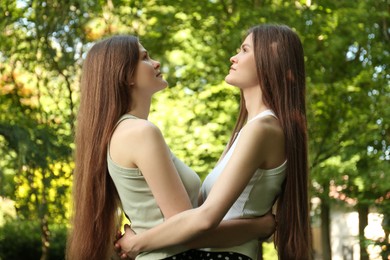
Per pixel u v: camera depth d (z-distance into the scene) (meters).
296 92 3.28
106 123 3.23
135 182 3.15
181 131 10.78
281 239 3.26
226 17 10.97
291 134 3.21
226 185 3.05
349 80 10.95
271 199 3.24
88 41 10.12
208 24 10.96
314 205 13.70
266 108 3.27
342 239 19.53
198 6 10.92
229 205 3.04
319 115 10.93
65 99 10.23
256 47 3.31
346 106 10.95
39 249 13.84
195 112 10.92
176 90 11.12
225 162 3.33
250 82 3.32
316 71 11.00
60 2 9.85
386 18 11.16
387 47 11.12
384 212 8.98
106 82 3.26
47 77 10.21
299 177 3.23
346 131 11.07
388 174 10.62
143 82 3.31
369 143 11.16
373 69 11.03
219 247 3.15
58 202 10.03
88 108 3.28
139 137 3.14
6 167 9.65
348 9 10.41
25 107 10.65
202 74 11.15
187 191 3.26
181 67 11.16
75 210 3.26
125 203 3.23
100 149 3.22
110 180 3.26
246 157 3.09
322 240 12.72
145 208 3.16
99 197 3.22
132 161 3.15
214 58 10.82
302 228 3.23
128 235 3.19
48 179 9.66
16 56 10.31
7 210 11.90
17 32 10.19
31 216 10.35
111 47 3.30
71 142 9.67
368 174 10.83
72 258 3.26
